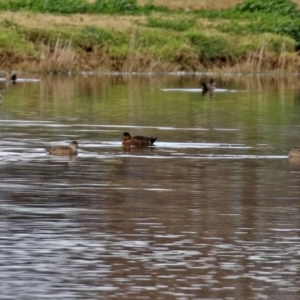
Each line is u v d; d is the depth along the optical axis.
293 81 123.50
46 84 109.38
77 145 56.19
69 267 32.91
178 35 137.62
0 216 39.22
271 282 31.67
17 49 126.88
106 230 37.31
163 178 48.28
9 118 74.00
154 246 35.28
